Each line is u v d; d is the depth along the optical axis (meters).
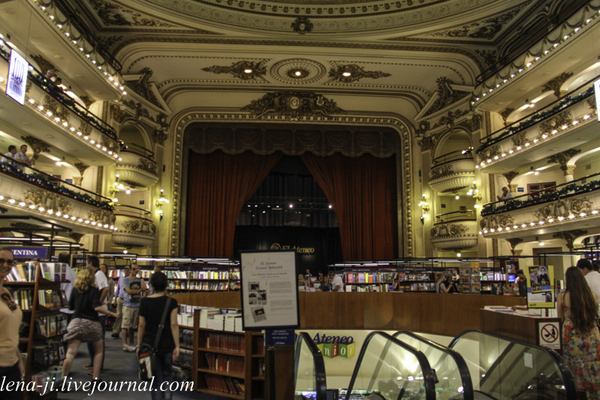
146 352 4.04
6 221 9.32
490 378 4.19
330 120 19.05
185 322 6.32
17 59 7.93
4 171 8.46
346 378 7.70
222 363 5.78
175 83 17.44
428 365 3.05
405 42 14.52
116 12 12.86
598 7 9.75
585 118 10.23
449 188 16.30
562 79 12.12
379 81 17.36
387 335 3.93
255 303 3.39
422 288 14.12
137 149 18.08
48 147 11.85
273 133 19.25
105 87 12.92
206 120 18.80
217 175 19.23
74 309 5.32
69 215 10.98
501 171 14.46
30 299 4.74
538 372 3.40
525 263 14.52
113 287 10.67
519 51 13.78
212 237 18.70
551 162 13.05
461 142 18.38
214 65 16.11
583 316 3.82
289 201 20.61
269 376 3.38
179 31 13.95
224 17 13.73
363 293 8.03
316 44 14.74
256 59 15.72
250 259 3.45
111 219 13.28
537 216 11.99
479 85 14.41
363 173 20.00
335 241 21.92
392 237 19.34
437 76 16.70
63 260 6.24
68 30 10.62
